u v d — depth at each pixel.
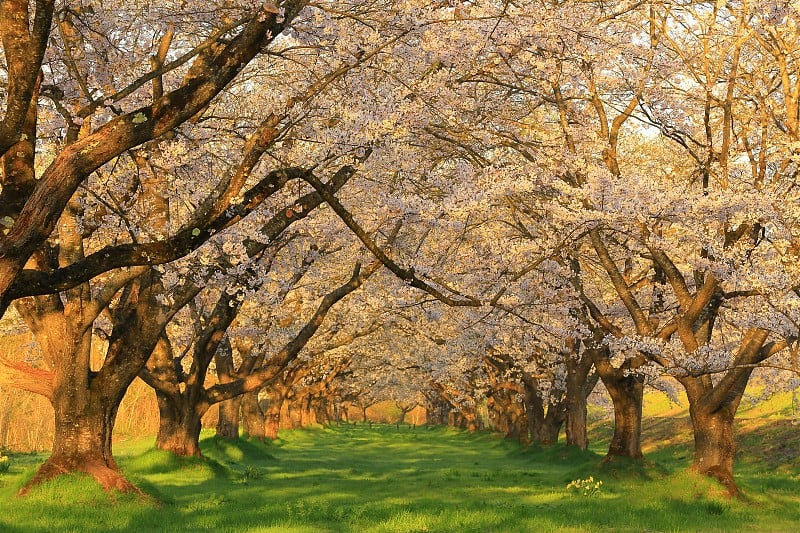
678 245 19.67
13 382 17.38
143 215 18.73
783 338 18.95
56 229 18.75
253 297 24.17
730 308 22.06
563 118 20.47
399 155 18.22
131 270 17.50
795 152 17.09
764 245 19.00
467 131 17.33
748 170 21.27
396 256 18.88
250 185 18.94
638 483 23.00
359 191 21.31
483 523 15.23
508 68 19.17
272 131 8.62
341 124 14.80
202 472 24.88
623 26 20.31
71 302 17.59
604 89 21.84
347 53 14.54
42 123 17.02
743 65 21.92
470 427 73.12
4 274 6.75
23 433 49.53
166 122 7.27
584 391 38.44
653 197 17.19
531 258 22.36
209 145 19.52
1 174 14.80
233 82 20.19
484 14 14.90
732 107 22.02
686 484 19.50
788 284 15.73
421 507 17.56
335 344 35.62
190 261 17.67
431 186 19.86
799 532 14.75
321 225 20.88
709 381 20.19
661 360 20.48
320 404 90.50
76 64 16.86
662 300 24.88
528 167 19.61
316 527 14.63
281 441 51.69
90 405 17.61
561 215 17.92
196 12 15.68
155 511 15.88
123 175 19.03
